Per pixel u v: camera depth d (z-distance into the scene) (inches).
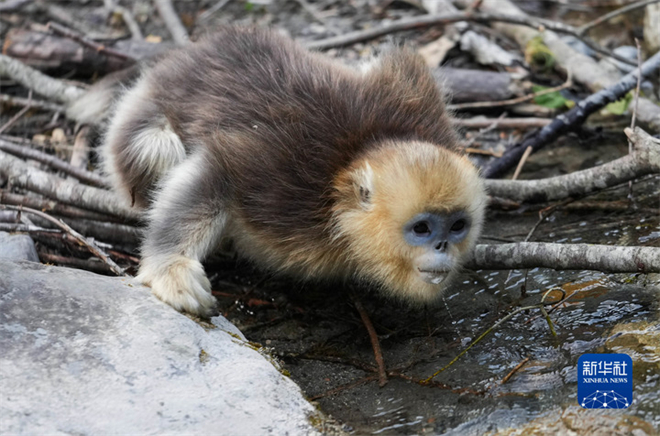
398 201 259.3
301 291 316.5
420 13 541.3
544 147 402.0
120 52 443.8
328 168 276.5
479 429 223.5
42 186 328.5
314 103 286.7
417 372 257.4
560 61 447.5
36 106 423.8
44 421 202.1
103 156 346.0
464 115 435.8
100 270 311.6
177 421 209.9
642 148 300.7
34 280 247.0
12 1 501.0
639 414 217.9
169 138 308.7
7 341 224.4
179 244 271.4
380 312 300.2
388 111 289.0
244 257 312.2
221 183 279.7
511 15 448.1
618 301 273.9
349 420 234.1
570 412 223.5
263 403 222.5
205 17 549.6
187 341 235.8
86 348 226.2
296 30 529.3
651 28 465.1
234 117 292.7
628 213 332.8
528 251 280.7
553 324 268.2
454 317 286.8
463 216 261.6
